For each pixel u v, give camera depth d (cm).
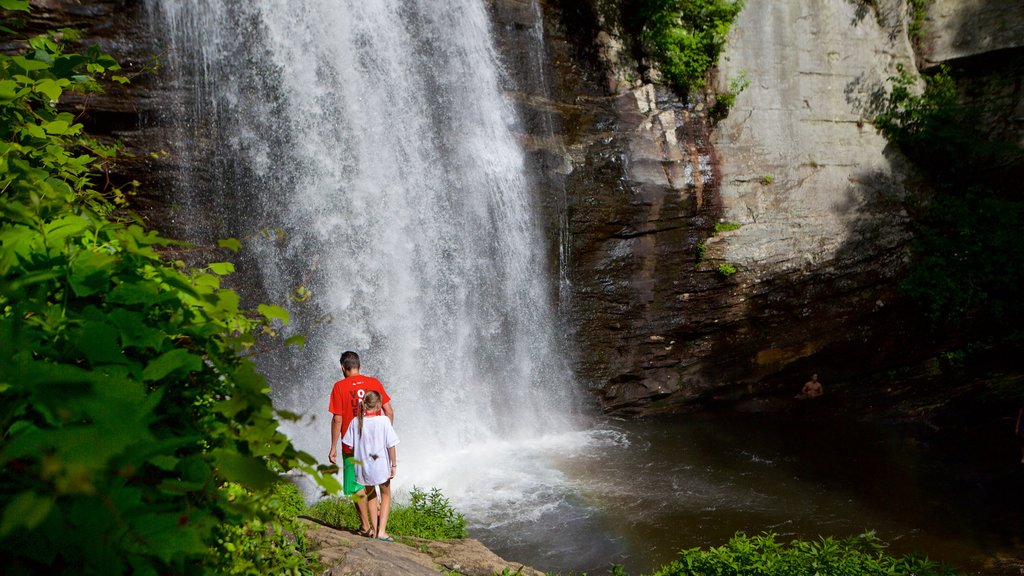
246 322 284
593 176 1662
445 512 947
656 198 1692
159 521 188
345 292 1462
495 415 1591
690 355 1777
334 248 1457
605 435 1611
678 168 1722
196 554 227
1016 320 1883
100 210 412
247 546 383
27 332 203
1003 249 1872
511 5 1678
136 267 265
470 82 1622
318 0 1466
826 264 1800
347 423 748
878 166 1945
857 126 1952
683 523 1131
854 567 724
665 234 1719
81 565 193
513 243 1627
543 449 1505
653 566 977
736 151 1792
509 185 1627
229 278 1348
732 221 1766
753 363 1816
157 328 252
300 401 1409
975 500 1235
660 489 1278
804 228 1803
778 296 1778
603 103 1723
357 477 738
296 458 234
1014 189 1952
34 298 231
